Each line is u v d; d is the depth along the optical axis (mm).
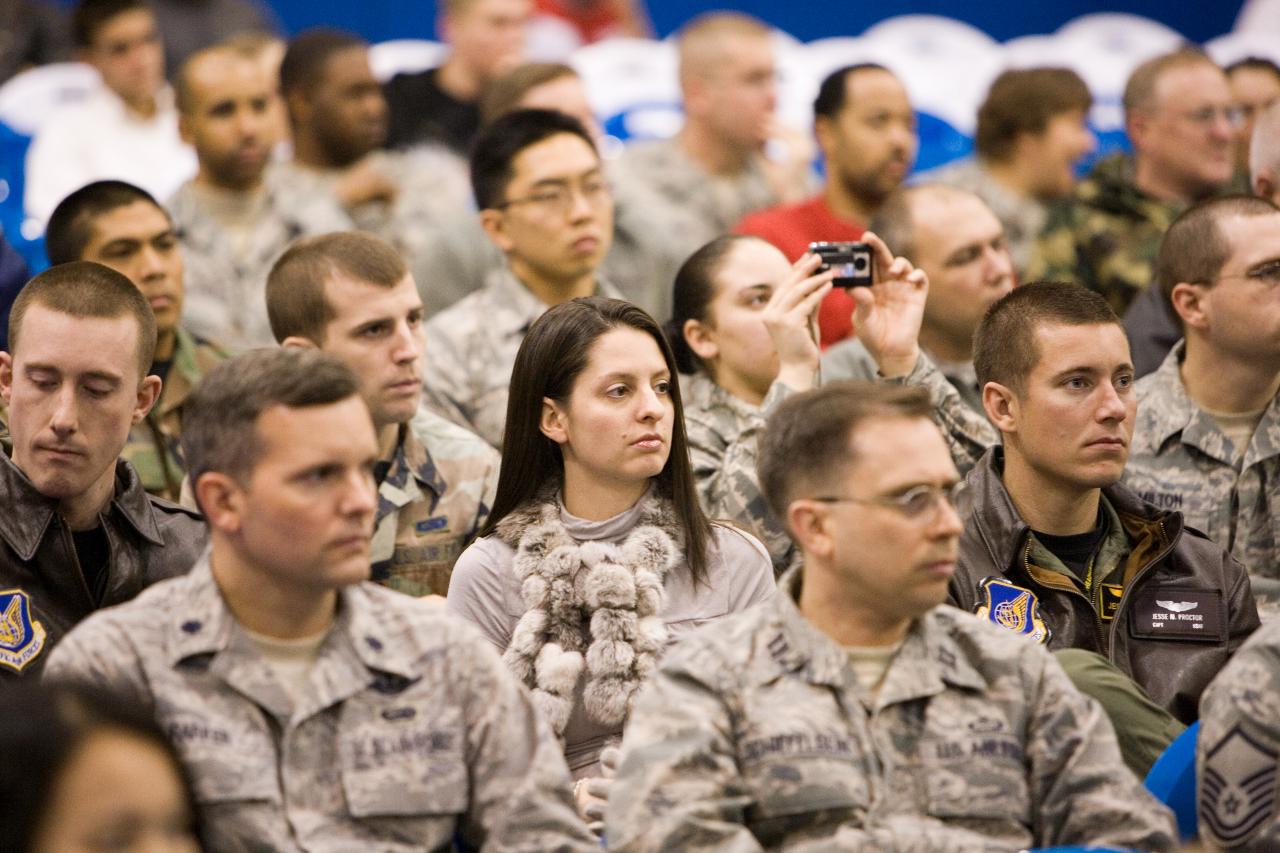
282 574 6137
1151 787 7109
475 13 17516
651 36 21250
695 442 10312
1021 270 15750
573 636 7957
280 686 6207
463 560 8250
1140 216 14703
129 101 16562
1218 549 8562
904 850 6086
